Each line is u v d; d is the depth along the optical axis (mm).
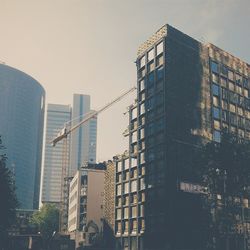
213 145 66188
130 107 96750
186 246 73938
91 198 125500
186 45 88812
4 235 67062
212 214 75938
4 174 56719
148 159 83938
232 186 62906
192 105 85062
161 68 85188
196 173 79562
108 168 104125
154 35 90438
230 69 96562
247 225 82875
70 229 146250
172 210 74438
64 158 193500
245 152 63969
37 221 169125
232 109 93500
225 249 77000
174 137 79812
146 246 79562
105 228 99438
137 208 84875
